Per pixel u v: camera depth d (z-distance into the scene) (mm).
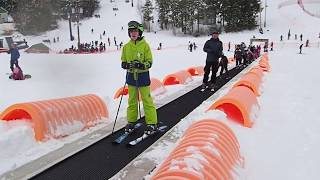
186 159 3686
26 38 71938
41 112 5586
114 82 15219
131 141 5562
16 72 16031
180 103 8695
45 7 76625
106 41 67000
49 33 75062
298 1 88250
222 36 66062
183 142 4445
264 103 8969
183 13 71562
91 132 6098
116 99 9156
